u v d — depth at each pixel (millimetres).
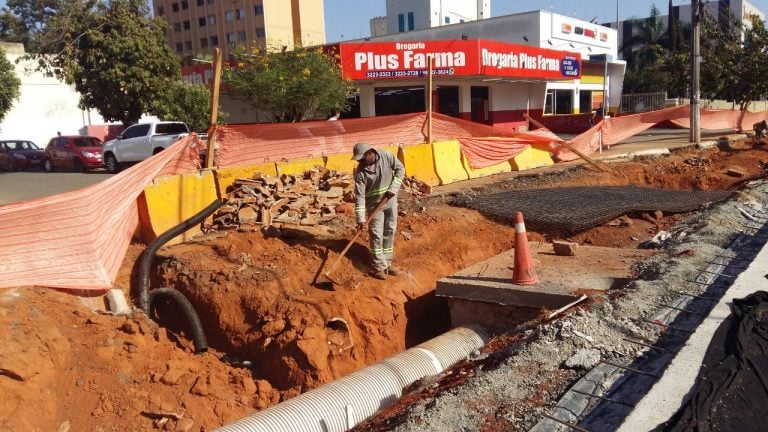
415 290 7602
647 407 3689
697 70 20031
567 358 4457
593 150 19062
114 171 21969
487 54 25578
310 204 9242
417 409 4074
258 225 8297
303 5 63406
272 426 4578
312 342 5969
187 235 8023
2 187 17688
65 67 23391
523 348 4766
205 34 64812
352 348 6359
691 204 10469
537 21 35188
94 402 5074
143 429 4996
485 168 14734
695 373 4059
